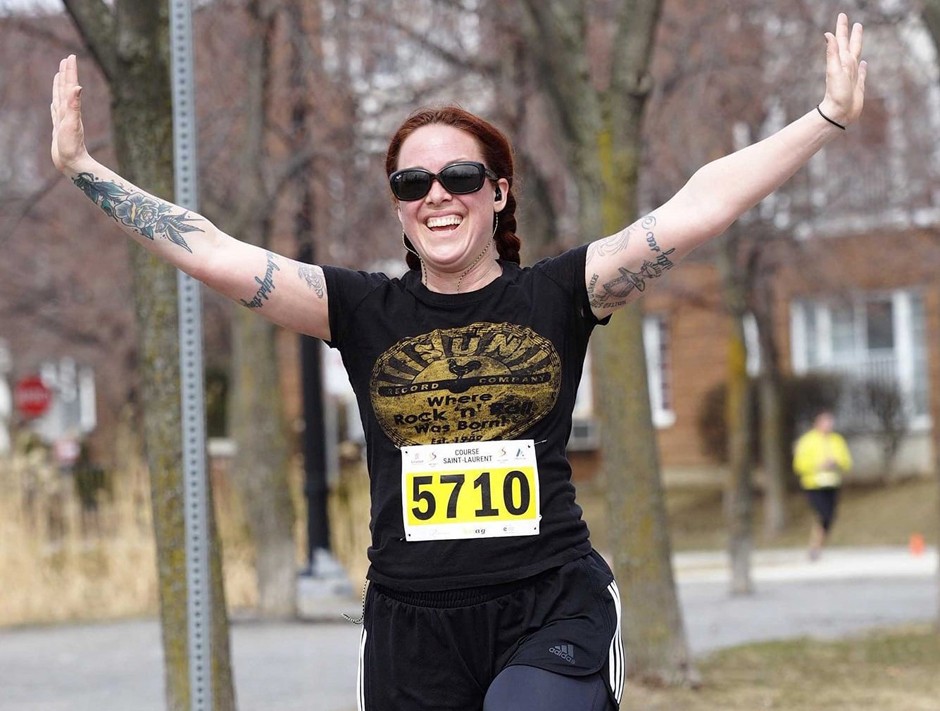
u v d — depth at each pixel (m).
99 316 36.44
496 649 5.28
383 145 20.33
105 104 19.23
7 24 18.58
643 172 24.42
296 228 21.34
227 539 22.66
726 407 41.53
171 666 9.37
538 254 20.00
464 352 5.31
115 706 13.08
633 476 13.05
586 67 13.20
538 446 5.30
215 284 5.44
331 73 20.09
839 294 34.75
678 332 43.38
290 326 5.52
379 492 5.39
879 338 40.66
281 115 20.59
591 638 5.22
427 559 5.28
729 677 13.77
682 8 24.20
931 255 33.22
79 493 22.55
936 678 13.70
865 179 31.50
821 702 12.44
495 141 5.55
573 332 5.42
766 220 28.50
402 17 20.50
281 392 20.34
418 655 5.32
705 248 27.30
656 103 23.08
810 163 29.42
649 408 13.13
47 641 18.14
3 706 13.13
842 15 5.16
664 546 13.10
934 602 21.06
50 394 39.81
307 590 22.41
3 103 21.86
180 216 5.46
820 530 30.36
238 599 22.28
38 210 30.92
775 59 25.12
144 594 21.77
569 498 5.38
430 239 5.40
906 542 33.62
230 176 20.00
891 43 27.50
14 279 36.38
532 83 19.48
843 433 39.47
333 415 29.80
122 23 9.51
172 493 9.43
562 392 5.35
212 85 19.61
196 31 18.59
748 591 23.05
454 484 5.27
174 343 9.50
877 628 17.75
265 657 15.92
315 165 20.66
